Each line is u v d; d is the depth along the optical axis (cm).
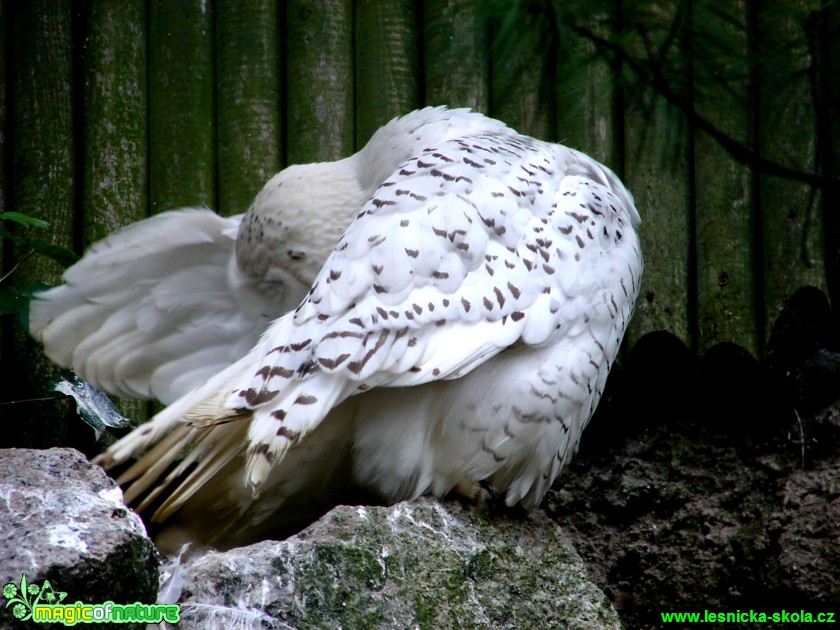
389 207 659
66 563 475
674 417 969
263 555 568
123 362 823
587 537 965
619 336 712
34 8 944
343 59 970
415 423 668
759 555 931
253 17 968
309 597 568
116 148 948
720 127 930
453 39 927
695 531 952
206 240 797
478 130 755
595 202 717
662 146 934
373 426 671
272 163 966
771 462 945
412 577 614
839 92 880
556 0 598
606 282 694
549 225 686
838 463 917
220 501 713
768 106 925
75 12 953
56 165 938
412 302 634
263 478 607
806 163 924
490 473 678
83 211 942
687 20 627
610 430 973
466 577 636
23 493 523
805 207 937
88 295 807
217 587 549
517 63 866
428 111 774
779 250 944
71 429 917
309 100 967
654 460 967
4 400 919
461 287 646
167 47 963
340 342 621
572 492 970
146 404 946
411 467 674
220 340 822
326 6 969
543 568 672
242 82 966
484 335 647
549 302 666
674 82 658
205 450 666
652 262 949
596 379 695
